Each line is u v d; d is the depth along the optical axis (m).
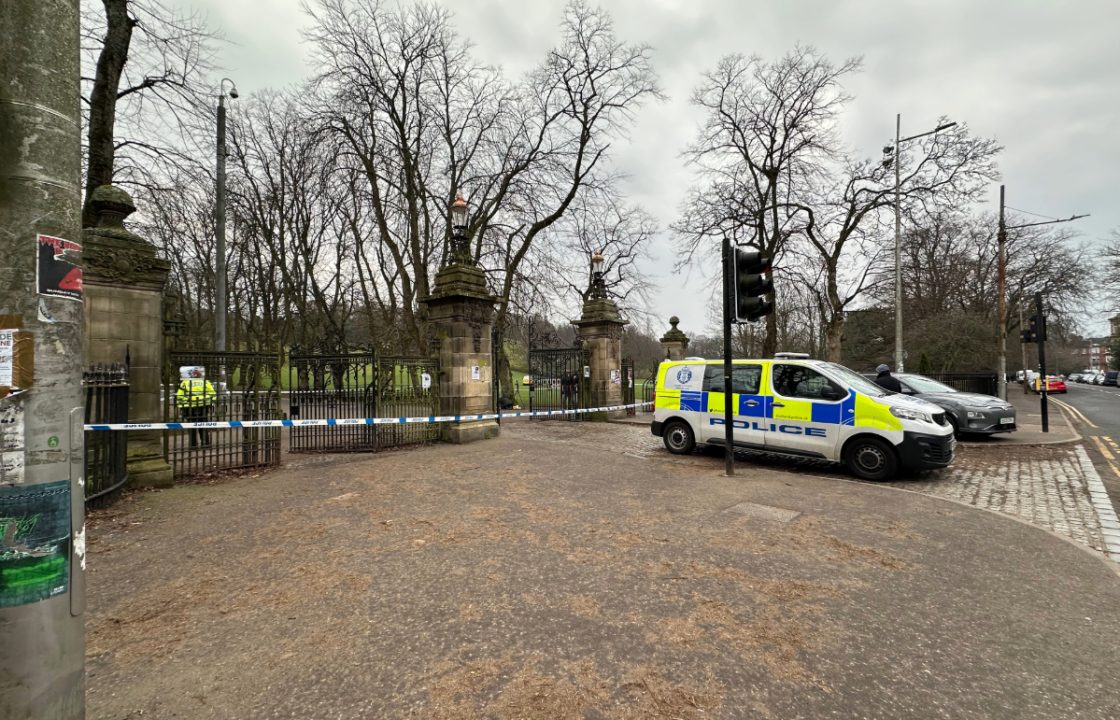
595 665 2.71
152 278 7.06
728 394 7.58
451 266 11.30
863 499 6.14
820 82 19.98
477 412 11.48
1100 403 24.42
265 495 6.38
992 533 4.91
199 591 3.63
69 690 1.56
